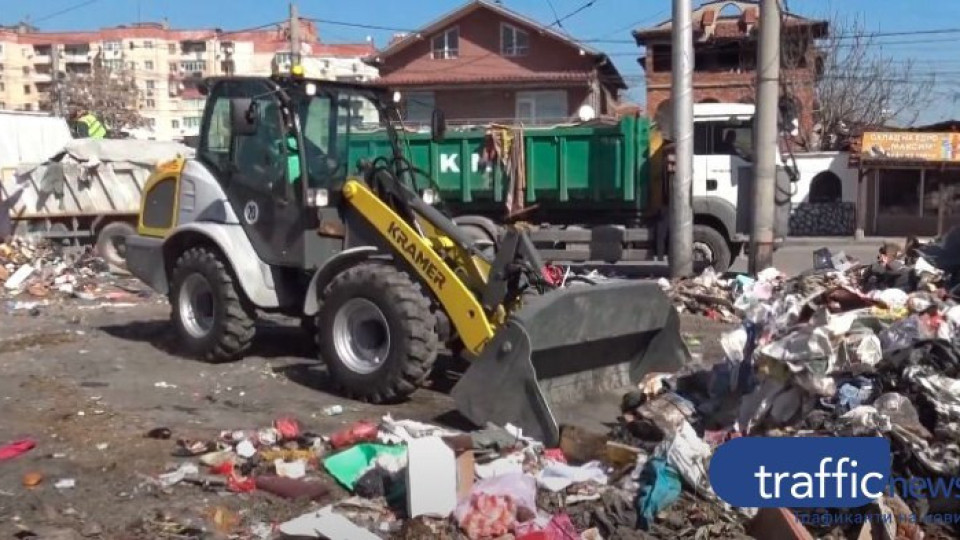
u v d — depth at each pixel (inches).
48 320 491.5
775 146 606.2
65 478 254.5
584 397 314.0
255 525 226.2
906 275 499.8
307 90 359.3
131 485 249.6
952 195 1294.3
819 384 259.6
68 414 313.4
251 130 350.0
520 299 311.7
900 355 271.0
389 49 1844.2
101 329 463.2
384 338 323.6
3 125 896.9
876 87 1740.9
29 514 231.5
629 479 239.3
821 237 1273.4
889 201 1318.9
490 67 1806.1
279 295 375.9
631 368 329.7
